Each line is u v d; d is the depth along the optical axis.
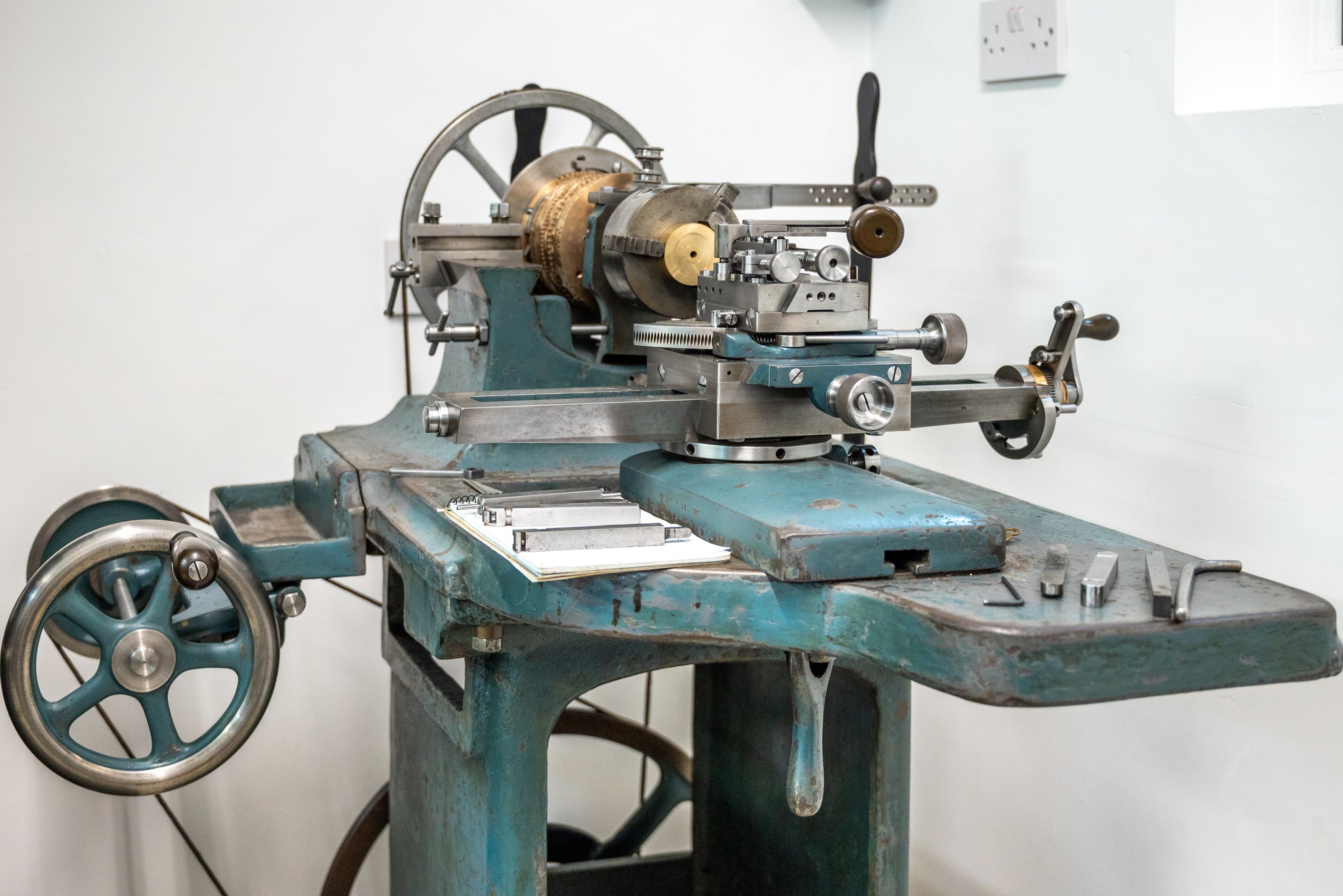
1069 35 1.83
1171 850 1.73
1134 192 1.73
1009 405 1.39
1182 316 1.67
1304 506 1.52
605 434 1.24
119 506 1.76
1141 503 1.75
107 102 1.90
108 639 1.32
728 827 1.97
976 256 2.06
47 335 1.91
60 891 2.02
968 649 0.95
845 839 1.63
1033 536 1.27
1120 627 0.95
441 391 1.76
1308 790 1.53
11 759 1.96
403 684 1.69
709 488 1.21
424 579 1.30
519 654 1.33
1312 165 1.47
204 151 1.96
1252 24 1.62
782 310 1.24
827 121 2.32
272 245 2.02
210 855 2.11
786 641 1.09
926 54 2.15
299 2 1.98
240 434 2.04
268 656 1.37
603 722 2.06
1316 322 1.48
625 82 2.18
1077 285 1.85
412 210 1.79
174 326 1.98
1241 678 0.99
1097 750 1.84
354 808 2.20
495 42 2.09
